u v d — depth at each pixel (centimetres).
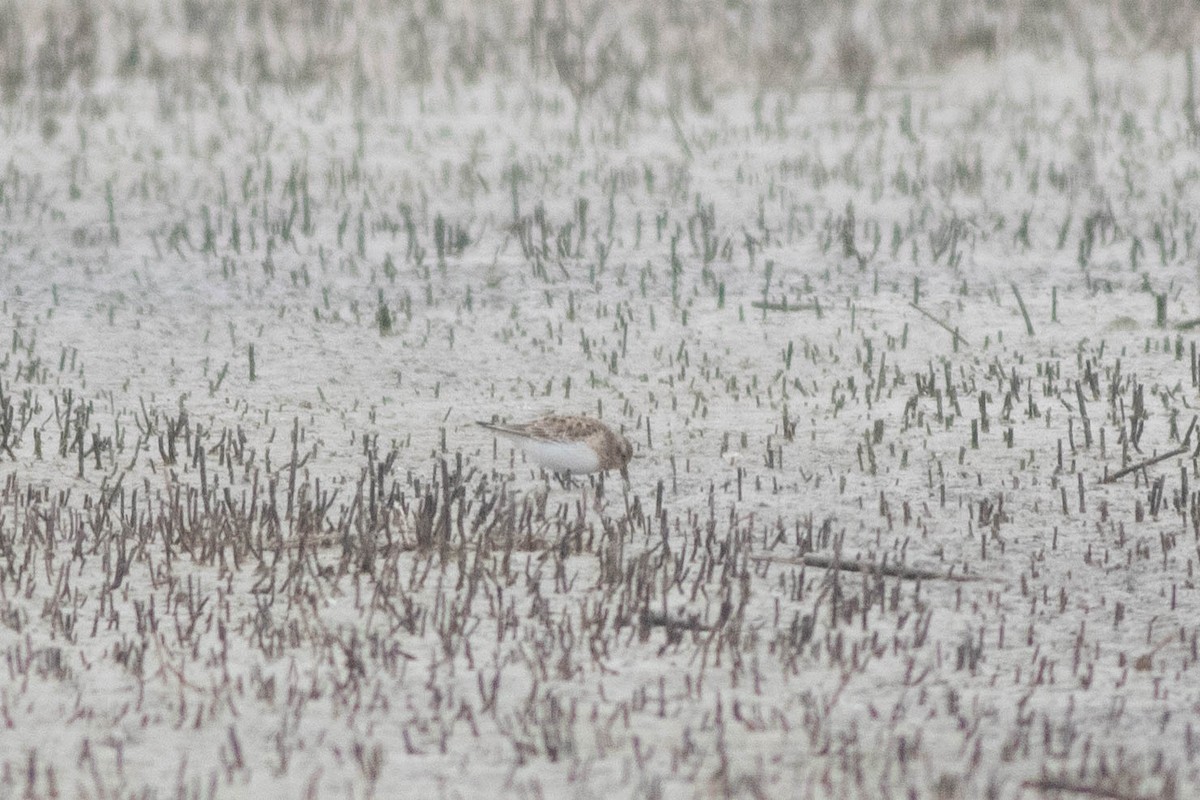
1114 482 1877
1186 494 1789
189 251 3128
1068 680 1329
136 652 1342
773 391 2320
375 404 2244
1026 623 1455
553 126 4125
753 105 4306
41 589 1506
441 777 1147
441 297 2831
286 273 2991
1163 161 3781
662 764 1168
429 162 3816
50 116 4081
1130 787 1120
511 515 1592
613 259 3078
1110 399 2209
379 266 3042
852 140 4012
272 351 2503
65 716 1239
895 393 2295
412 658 1352
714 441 2070
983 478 1905
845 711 1265
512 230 3241
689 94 4416
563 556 1589
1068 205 3453
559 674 1322
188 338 2566
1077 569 1596
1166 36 4703
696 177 3703
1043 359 2459
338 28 4847
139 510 1777
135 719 1236
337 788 1129
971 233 3247
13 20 4719
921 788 1134
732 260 3067
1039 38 4822
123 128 4006
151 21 5031
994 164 3806
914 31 4991
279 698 1274
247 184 3569
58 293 2814
